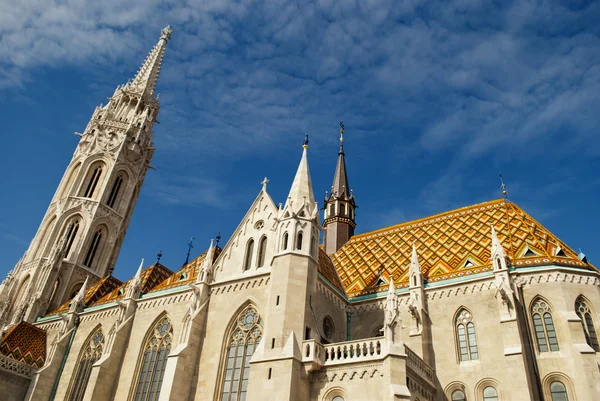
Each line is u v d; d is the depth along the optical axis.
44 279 71.06
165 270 68.94
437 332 45.31
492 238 46.72
